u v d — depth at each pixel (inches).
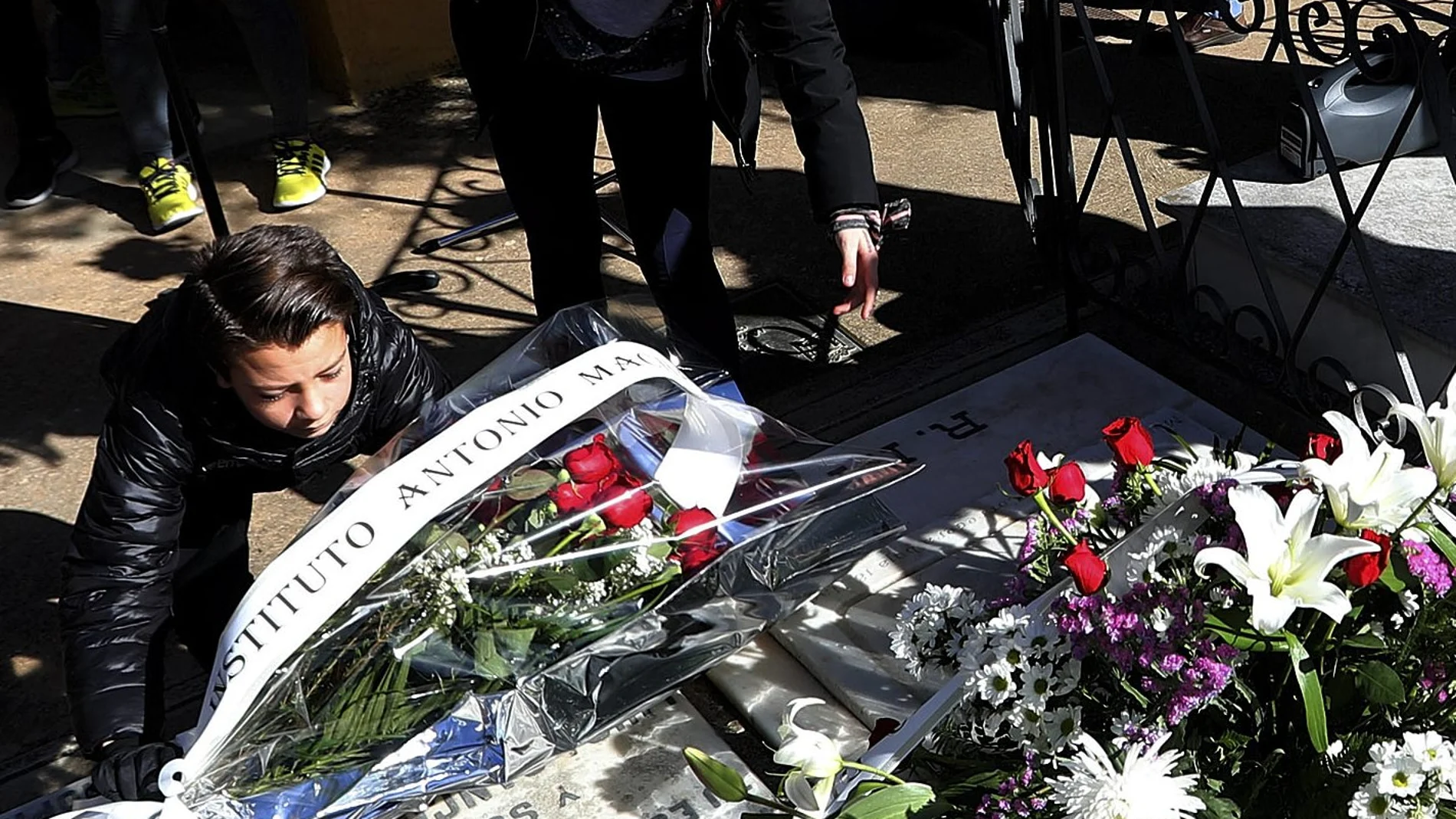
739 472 79.0
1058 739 60.5
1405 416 60.0
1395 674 57.4
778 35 92.0
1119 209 151.3
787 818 59.4
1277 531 54.3
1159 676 59.4
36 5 192.1
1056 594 66.2
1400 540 59.4
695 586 75.3
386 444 81.7
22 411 136.9
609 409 78.1
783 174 166.7
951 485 106.3
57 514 123.2
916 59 191.8
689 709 89.4
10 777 96.9
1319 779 58.7
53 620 111.1
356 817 70.2
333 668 67.8
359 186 176.1
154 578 78.7
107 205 175.5
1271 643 58.4
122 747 72.6
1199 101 108.3
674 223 104.3
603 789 84.0
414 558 69.1
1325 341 116.9
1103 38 190.2
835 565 84.7
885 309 139.2
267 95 189.3
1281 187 128.5
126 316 151.9
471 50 100.1
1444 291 110.6
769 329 138.2
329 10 189.5
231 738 64.8
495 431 68.5
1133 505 71.5
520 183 105.5
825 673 89.6
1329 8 191.0
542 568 70.8
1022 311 135.9
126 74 161.9
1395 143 95.6
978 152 166.6
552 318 86.7
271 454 80.1
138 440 77.0
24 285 159.0
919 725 62.0
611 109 99.0
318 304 66.9
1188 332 119.5
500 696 70.2
